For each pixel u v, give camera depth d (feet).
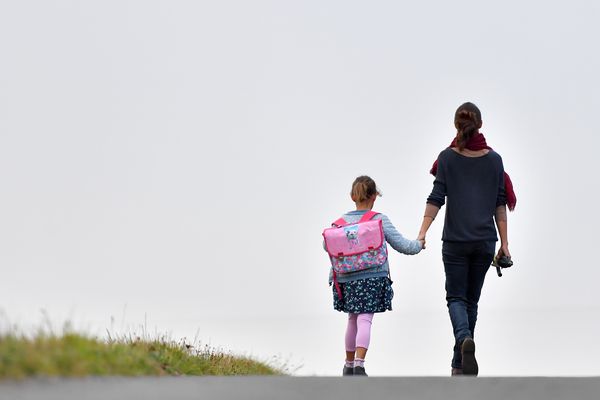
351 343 81.20
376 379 53.47
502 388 49.96
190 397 42.98
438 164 78.64
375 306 79.30
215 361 80.79
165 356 65.26
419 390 49.06
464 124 77.61
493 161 77.56
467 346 71.82
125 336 68.54
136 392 43.19
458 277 76.74
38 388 41.57
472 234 76.33
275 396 45.34
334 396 46.37
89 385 44.01
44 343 47.50
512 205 78.84
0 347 44.83
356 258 79.36
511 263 78.69
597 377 54.80
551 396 47.16
